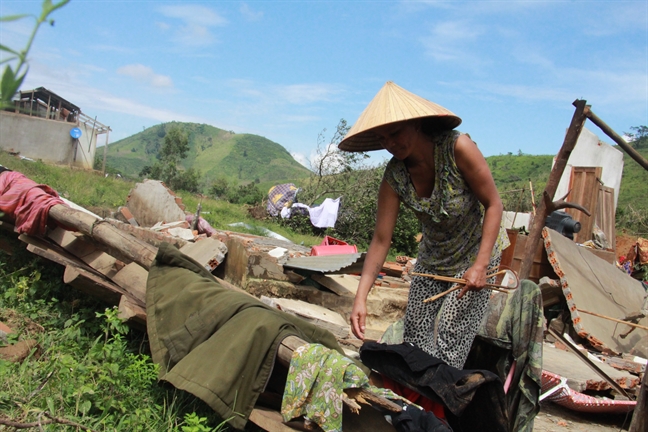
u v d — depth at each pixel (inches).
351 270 263.4
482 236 134.3
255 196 1186.6
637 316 311.3
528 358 144.3
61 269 223.0
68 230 231.6
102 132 1470.2
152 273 174.6
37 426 118.3
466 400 123.0
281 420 129.6
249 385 131.0
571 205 215.0
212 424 135.9
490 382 125.7
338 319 241.1
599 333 299.1
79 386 137.2
